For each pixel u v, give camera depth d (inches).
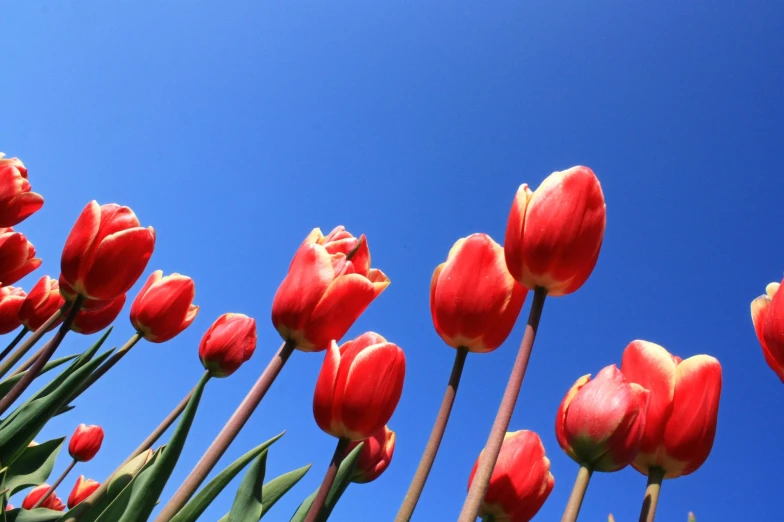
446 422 22.1
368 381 22.4
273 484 26.5
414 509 21.2
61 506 46.8
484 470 19.8
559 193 21.7
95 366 29.4
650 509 21.1
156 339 31.9
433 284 23.7
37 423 28.1
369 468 27.0
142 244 29.4
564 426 21.4
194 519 23.6
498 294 22.6
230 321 30.0
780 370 21.8
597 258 21.9
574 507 20.2
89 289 29.0
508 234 22.2
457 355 22.8
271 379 24.3
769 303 23.0
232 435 23.5
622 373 22.0
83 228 29.1
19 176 35.3
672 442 21.1
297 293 24.5
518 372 20.9
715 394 21.1
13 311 36.0
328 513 24.1
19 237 36.3
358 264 26.4
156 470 23.2
